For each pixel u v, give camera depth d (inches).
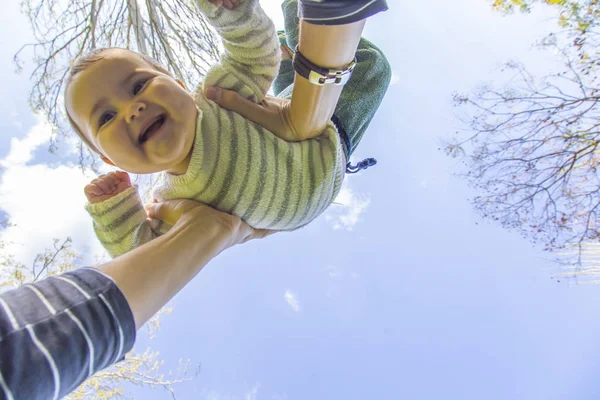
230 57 20.5
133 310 12.9
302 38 16.7
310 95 18.4
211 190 18.5
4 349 9.2
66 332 10.2
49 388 9.6
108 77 17.2
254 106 20.1
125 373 62.7
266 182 19.0
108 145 17.2
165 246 15.6
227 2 18.1
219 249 17.4
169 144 17.0
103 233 18.8
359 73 26.9
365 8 14.6
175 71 46.4
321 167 20.6
